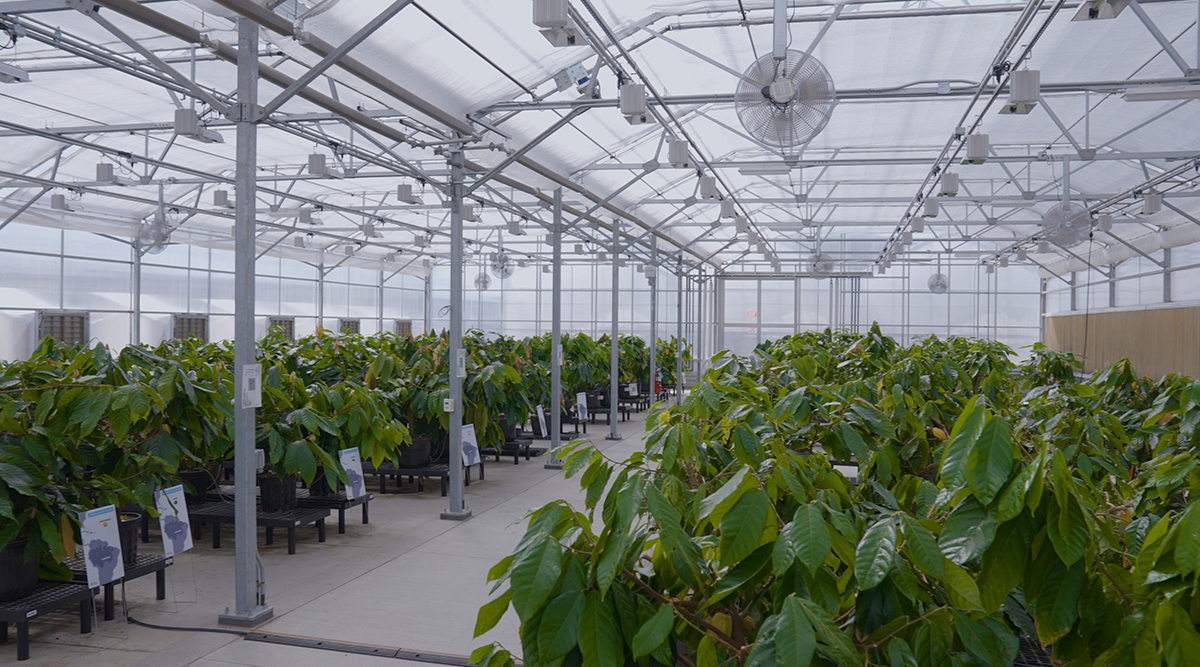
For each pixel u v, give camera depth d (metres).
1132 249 17.22
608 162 12.13
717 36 8.41
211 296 18.16
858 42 8.77
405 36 6.38
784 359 5.32
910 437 3.23
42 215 13.59
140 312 16.27
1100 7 5.50
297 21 5.54
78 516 3.99
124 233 15.30
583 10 7.08
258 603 4.52
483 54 6.90
